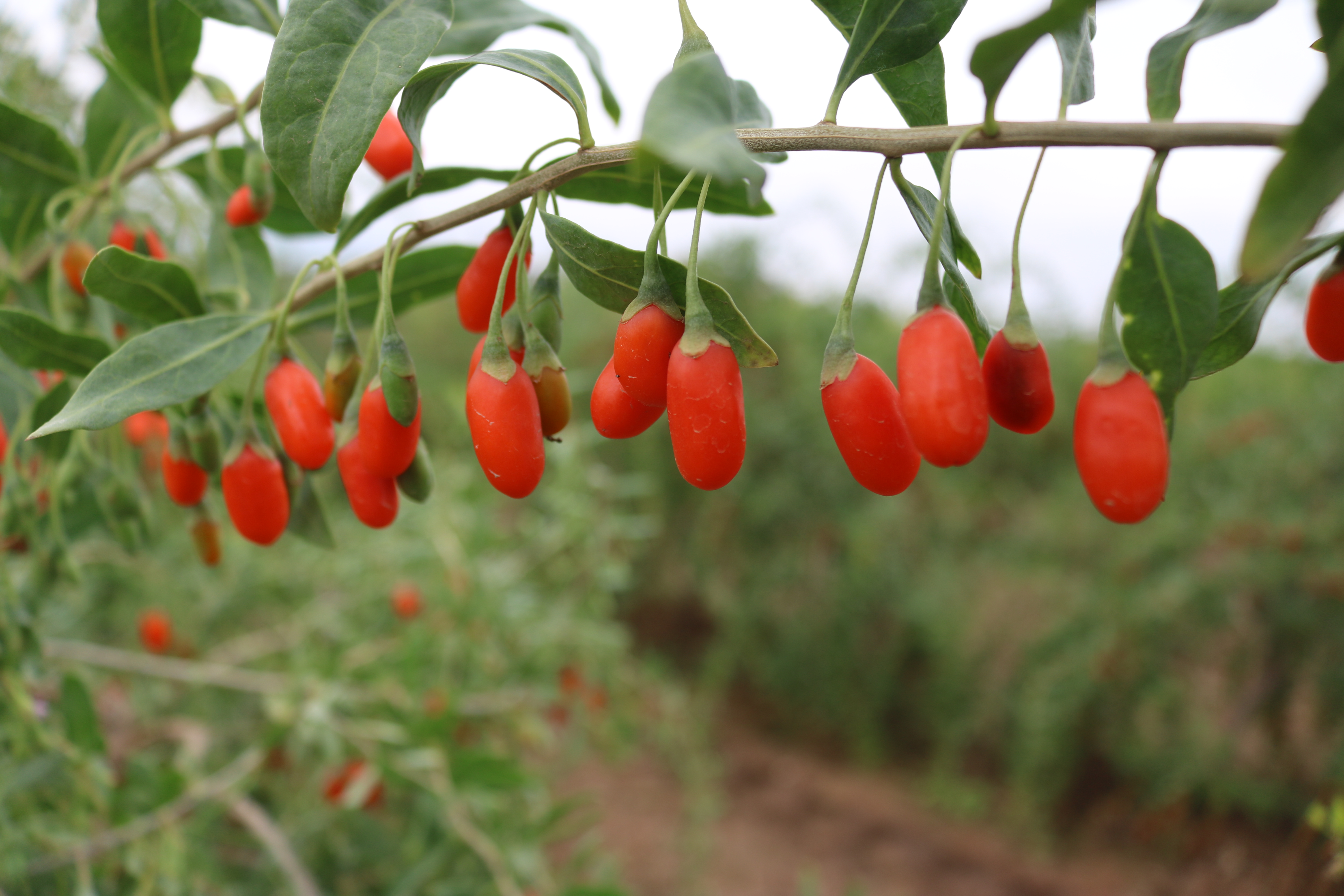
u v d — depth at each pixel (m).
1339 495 0.91
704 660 1.42
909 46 0.21
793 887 0.97
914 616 1.24
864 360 0.20
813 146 0.20
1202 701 0.92
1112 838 1.01
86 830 0.37
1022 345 0.20
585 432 0.89
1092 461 0.19
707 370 0.19
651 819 1.08
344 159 0.21
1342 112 0.16
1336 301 0.20
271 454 0.25
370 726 0.47
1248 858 0.86
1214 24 0.20
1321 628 0.86
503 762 0.43
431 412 1.09
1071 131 0.19
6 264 0.36
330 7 0.21
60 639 0.56
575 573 0.76
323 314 0.29
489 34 0.29
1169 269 0.19
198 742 0.54
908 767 1.26
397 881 0.51
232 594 0.71
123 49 0.28
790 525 1.39
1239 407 1.10
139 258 0.24
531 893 0.49
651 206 0.26
